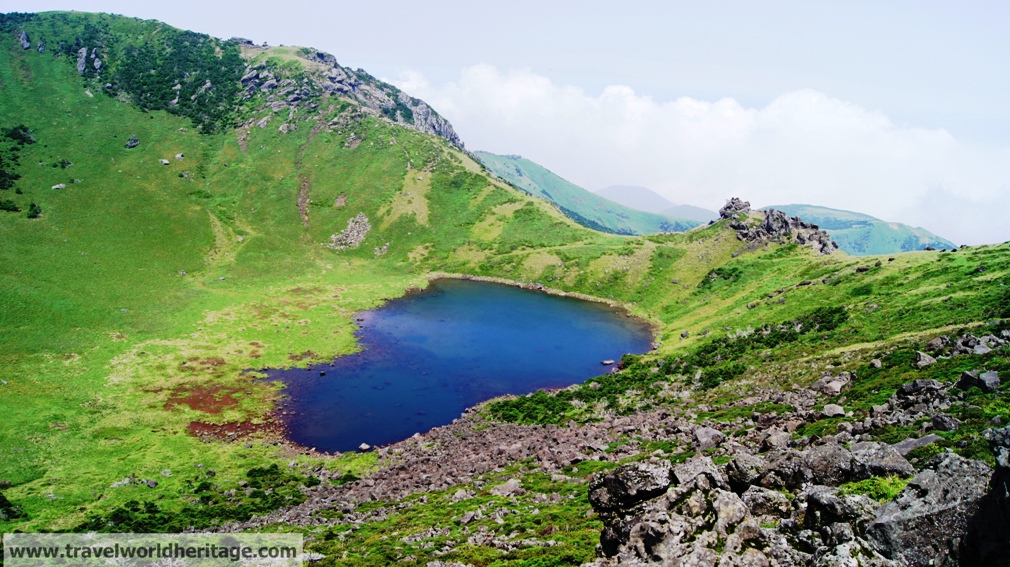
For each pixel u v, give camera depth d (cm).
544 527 4556
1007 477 2162
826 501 2647
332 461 8650
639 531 2980
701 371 10812
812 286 14900
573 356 14312
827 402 6981
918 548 2284
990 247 13100
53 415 9281
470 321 16912
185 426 9681
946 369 6469
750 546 2720
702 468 3341
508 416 10219
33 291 13988
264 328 14838
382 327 15875
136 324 13875
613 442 7594
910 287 12275
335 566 4503
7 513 6581
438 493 6706
